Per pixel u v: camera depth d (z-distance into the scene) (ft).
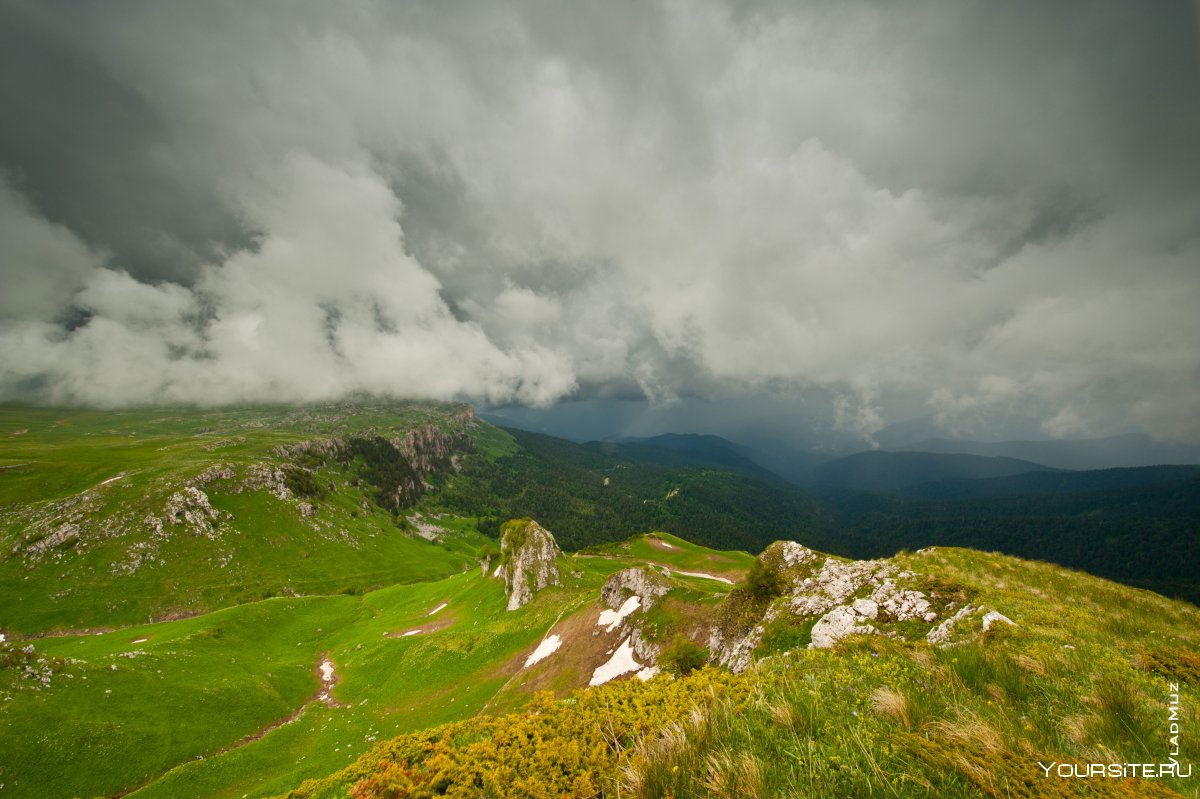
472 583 324.19
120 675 179.83
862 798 18.22
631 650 158.61
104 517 465.88
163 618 403.75
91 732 150.20
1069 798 17.70
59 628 366.63
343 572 540.52
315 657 274.77
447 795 26.14
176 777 140.67
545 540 302.86
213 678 202.90
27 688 155.53
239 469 615.98
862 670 34.83
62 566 412.16
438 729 36.35
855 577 94.02
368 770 34.37
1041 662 34.17
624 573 197.16
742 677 32.96
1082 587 90.74
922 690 28.32
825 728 23.44
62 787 135.85
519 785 24.91
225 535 512.63
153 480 534.78
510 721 33.96
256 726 182.91
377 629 297.33
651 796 20.20
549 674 167.94
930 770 19.40
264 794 135.03
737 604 118.21
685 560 463.42
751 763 19.85
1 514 477.36
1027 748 21.35
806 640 88.02
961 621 57.72
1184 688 35.32
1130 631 59.41
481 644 211.20
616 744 26.23
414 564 615.57
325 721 184.75
